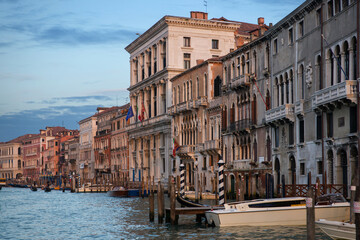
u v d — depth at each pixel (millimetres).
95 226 32719
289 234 24734
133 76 84188
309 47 35625
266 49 42812
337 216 26328
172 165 67688
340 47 31625
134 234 27781
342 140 31375
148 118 76125
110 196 66625
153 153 75438
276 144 41000
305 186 31203
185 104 59969
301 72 37094
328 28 33156
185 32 70250
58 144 139875
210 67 54812
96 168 107688
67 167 130625
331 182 32844
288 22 38500
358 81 29312
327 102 31797
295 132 37625
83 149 117375
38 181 140750
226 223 26828
